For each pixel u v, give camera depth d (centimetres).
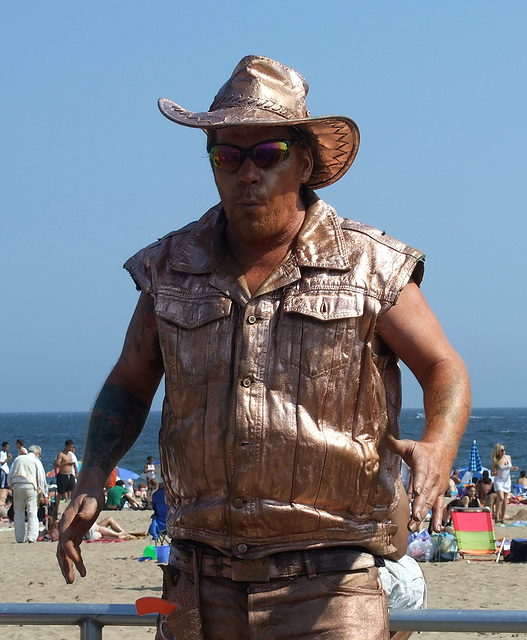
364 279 238
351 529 230
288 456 228
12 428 14075
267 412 230
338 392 232
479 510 1325
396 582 396
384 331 244
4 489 2355
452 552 1294
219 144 242
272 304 238
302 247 242
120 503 2409
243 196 239
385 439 241
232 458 231
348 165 268
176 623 236
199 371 241
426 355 241
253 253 247
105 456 263
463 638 692
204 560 239
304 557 228
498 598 963
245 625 233
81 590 1048
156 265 259
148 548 1329
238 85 250
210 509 233
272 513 226
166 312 248
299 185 250
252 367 233
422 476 212
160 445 251
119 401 270
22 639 727
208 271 248
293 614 227
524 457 6562
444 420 229
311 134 256
